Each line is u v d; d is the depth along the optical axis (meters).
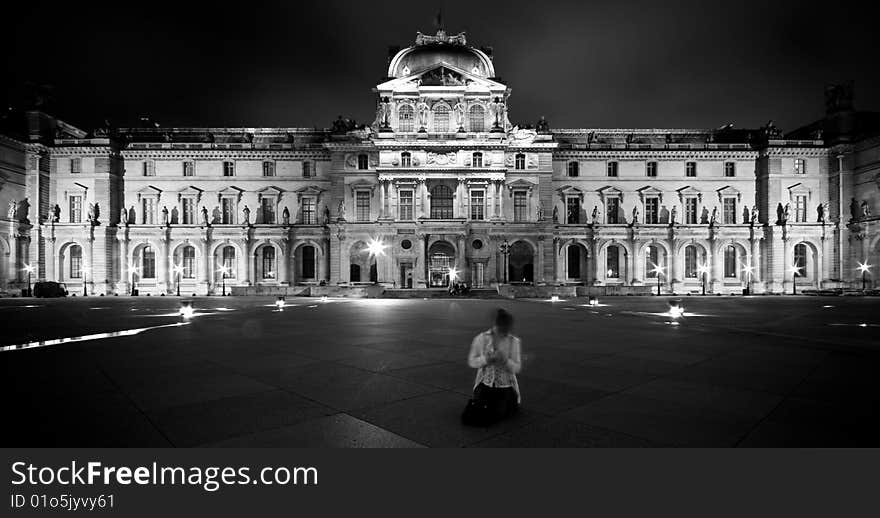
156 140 83.56
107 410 9.77
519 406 10.02
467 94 74.50
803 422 9.02
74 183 74.69
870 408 9.92
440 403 10.27
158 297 64.88
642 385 11.95
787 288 73.69
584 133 86.81
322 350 17.20
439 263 75.00
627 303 48.69
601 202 80.06
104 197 74.81
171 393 11.11
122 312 35.97
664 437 8.23
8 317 31.50
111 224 74.62
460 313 34.66
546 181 74.56
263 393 11.11
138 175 78.12
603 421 9.05
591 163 80.31
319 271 75.56
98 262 72.44
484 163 73.19
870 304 47.09
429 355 16.14
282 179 79.25
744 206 79.56
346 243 72.38
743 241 76.19
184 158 78.62
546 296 64.25
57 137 77.25
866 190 72.38
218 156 79.00
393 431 8.52
